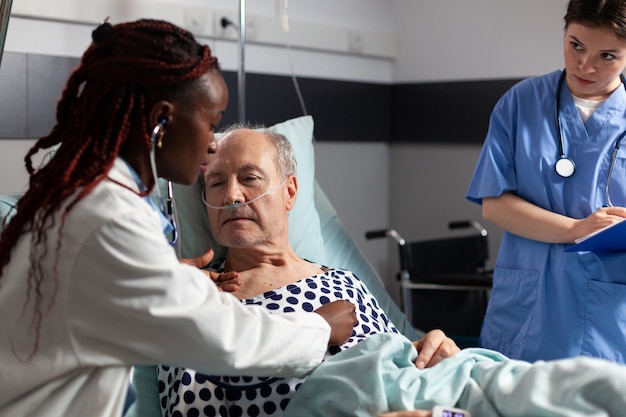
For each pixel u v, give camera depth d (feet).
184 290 3.62
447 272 10.55
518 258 6.41
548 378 4.00
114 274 3.48
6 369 3.57
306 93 11.07
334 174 11.85
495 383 4.31
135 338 3.58
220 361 3.72
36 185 3.67
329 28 11.28
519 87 6.51
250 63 10.27
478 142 11.47
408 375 4.54
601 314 5.92
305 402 4.67
